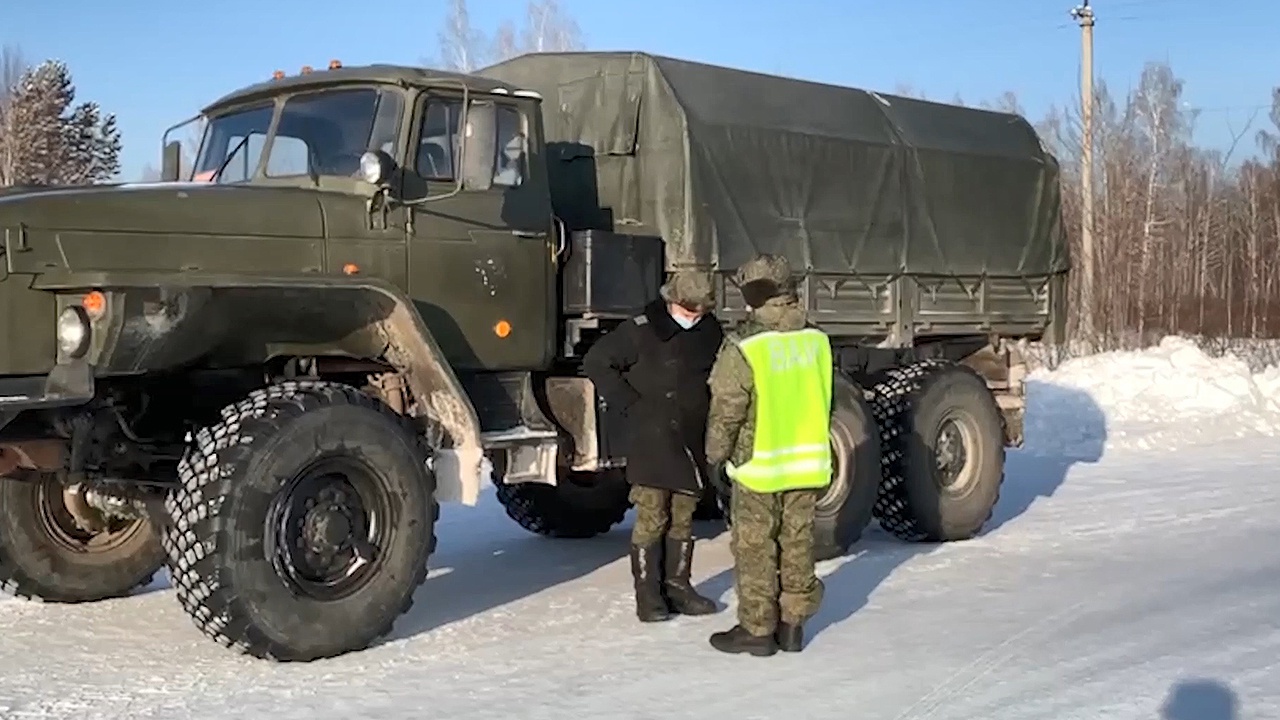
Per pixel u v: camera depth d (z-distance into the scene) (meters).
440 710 4.94
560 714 4.88
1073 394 16.30
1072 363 18.12
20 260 5.48
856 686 5.23
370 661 5.66
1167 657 5.62
